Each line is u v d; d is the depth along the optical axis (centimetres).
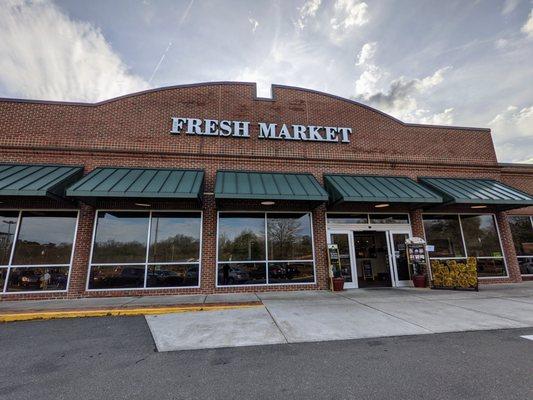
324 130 1388
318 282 1205
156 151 1223
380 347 550
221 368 471
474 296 1030
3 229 1077
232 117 1327
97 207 1136
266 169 1283
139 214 1161
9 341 605
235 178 1178
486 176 1479
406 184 1296
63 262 1084
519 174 1542
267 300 975
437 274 1225
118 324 723
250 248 1190
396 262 1314
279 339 601
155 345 579
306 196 1087
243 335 629
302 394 388
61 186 1008
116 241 1123
